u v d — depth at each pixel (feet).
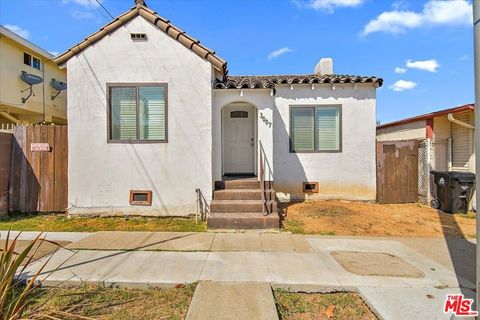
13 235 19.67
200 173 24.29
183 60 24.29
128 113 24.44
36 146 25.53
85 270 13.87
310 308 11.09
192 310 10.39
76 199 24.31
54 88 47.70
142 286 12.51
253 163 31.83
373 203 30.01
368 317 10.46
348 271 13.89
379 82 29.91
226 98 26.40
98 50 24.27
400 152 30.40
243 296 11.41
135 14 24.07
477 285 9.13
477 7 9.09
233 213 22.52
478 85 8.97
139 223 22.97
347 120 30.48
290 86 30.35
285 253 16.40
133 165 24.30
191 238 19.16
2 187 24.77
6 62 38.42
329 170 30.68
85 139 24.27
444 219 24.18
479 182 8.98
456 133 29.81
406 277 13.29
